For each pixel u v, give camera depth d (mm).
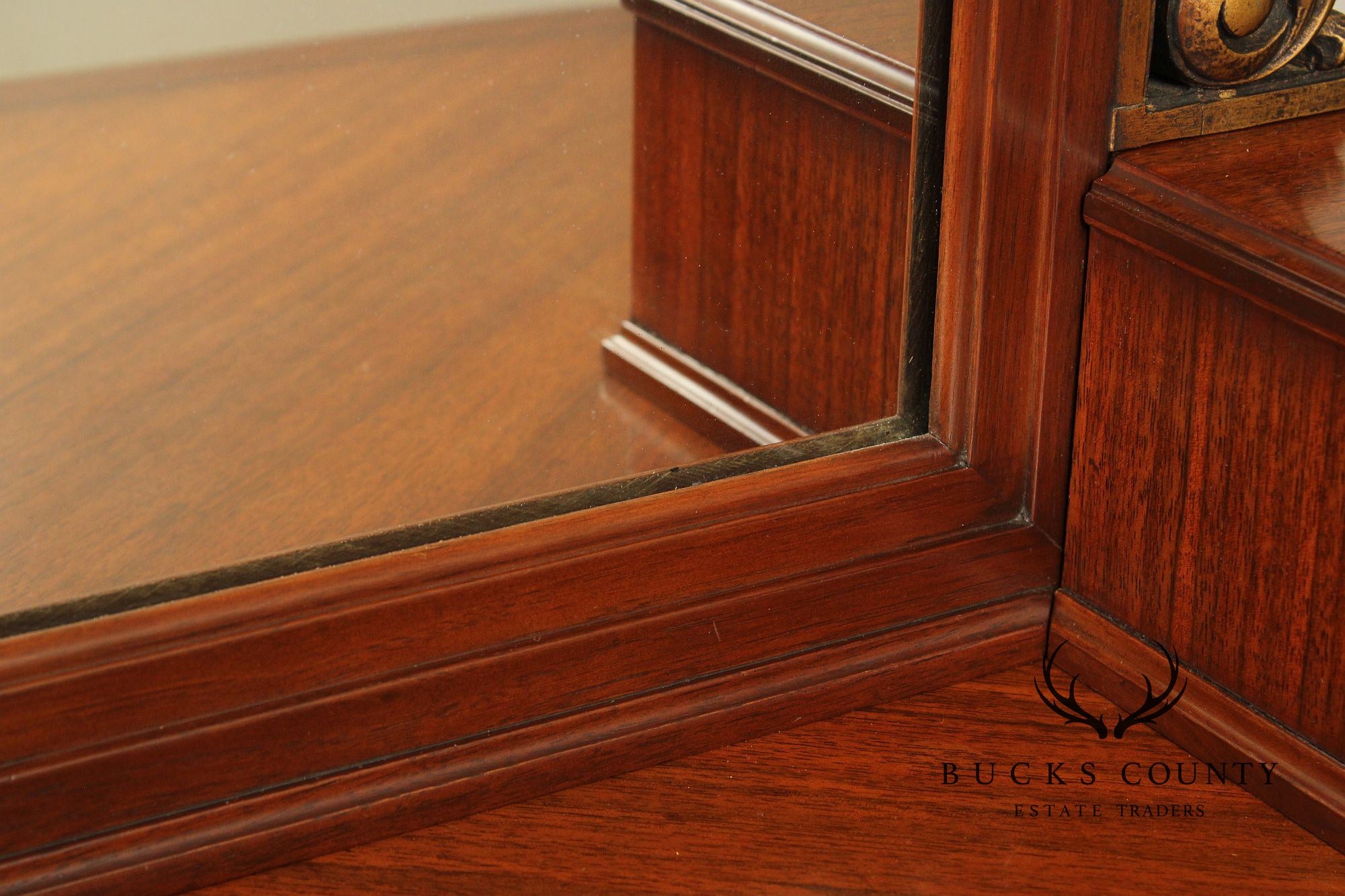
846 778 772
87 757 660
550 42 944
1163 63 759
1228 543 731
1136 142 754
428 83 933
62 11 772
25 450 698
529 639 736
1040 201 760
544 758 750
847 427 793
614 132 919
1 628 644
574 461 764
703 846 724
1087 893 690
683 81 846
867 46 730
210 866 694
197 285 800
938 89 735
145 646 658
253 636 676
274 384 771
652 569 749
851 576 798
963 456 810
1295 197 692
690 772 777
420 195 938
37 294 779
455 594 710
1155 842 724
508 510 732
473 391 786
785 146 770
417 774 728
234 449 723
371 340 825
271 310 808
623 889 693
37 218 784
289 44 861
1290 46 768
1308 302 636
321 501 712
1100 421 794
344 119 896
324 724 705
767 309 792
